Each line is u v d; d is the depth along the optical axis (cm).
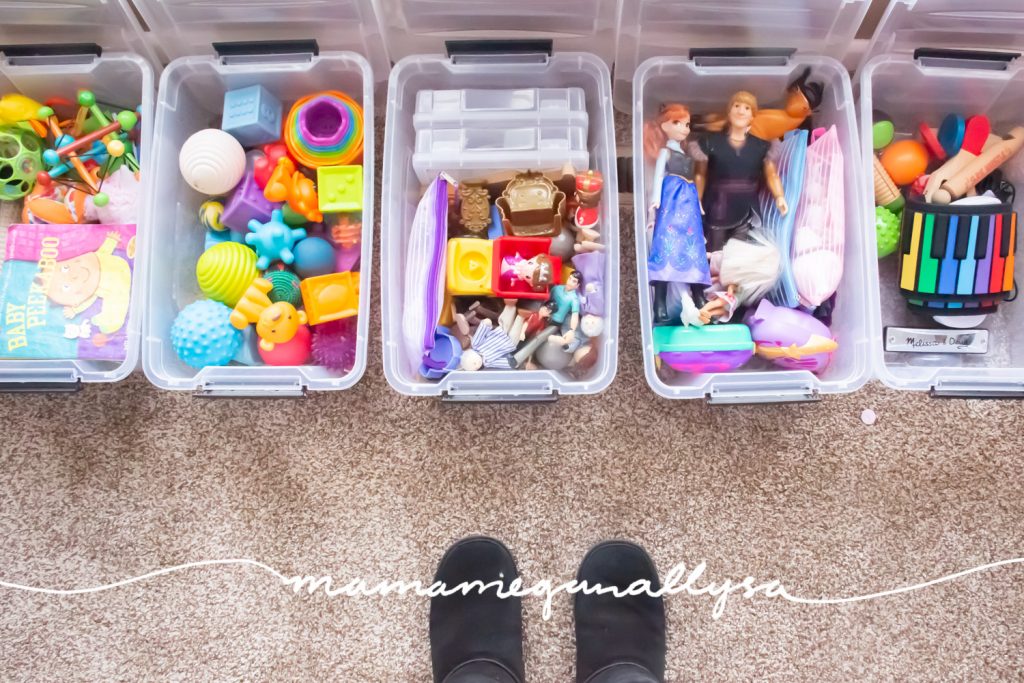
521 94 102
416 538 110
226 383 98
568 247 102
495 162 100
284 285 100
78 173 104
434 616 108
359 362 97
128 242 102
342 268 106
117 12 99
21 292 100
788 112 103
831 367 105
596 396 111
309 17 100
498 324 101
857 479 111
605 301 100
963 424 112
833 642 109
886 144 106
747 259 95
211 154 98
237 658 109
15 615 110
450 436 111
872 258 97
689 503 110
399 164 104
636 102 99
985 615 110
